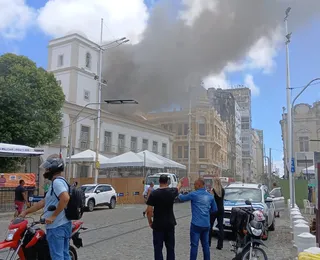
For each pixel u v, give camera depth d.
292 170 20.27
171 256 6.39
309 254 4.76
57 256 4.99
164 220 6.38
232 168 94.69
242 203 12.07
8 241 5.38
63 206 4.91
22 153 20.64
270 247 10.51
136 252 9.20
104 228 13.95
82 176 39.62
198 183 7.42
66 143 37.59
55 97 28.86
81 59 44.06
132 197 31.28
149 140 53.12
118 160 32.69
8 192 20.73
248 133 123.44
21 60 27.53
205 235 7.27
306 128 49.75
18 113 25.48
